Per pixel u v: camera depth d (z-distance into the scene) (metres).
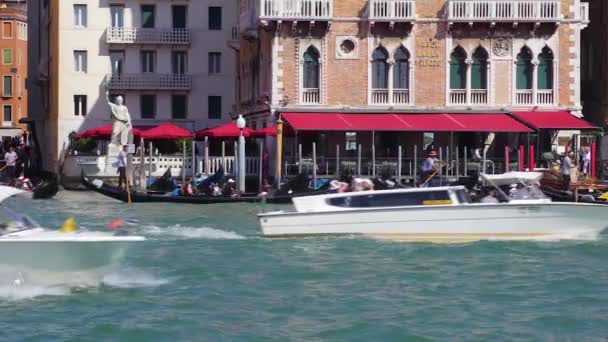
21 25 134.62
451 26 67.19
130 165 65.38
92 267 29.66
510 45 67.75
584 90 79.31
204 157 68.62
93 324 27.28
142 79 84.94
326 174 64.69
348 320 28.20
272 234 40.53
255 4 72.00
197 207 54.44
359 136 68.00
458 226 40.22
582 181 55.56
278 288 32.09
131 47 85.25
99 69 85.06
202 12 85.81
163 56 85.69
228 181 58.28
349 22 67.12
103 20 84.94
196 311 28.95
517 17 66.94
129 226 33.50
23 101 135.38
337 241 40.28
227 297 30.70
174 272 34.22
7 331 26.56
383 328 27.45
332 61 67.19
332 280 33.34
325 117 65.81
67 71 84.75
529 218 40.38
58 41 84.56
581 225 40.69
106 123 85.00
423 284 32.81
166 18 85.56
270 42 67.88
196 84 85.88
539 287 32.44
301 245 39.78
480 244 39.91
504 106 67.75
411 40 67.31
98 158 70.50
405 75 67.62
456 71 67.81
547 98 68.12
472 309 29.59
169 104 85.81
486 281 33.38
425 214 40.12
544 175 55.75
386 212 40.16
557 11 67.06
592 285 32.75
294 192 56.00
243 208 53.94
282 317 28.50
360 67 67.25
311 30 67.00
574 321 28.31
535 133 67.94
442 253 38.12
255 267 35.31
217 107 86.38
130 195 57.06
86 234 29.92
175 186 58.91
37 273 29.42
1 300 29.25
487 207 40.12
